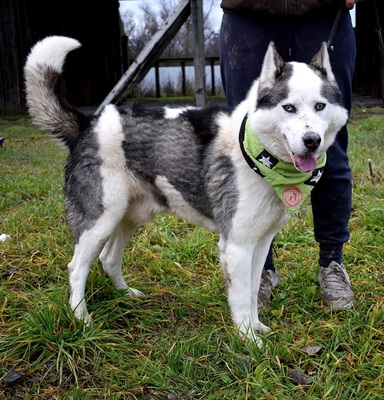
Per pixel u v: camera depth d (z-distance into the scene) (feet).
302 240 5.29
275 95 3.31
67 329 3.57
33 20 15.60
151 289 4.43
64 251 4.97
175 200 3.95
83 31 16.38
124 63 19.83
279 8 3.83
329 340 3.59
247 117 3.50
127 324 3.86
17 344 3.46
